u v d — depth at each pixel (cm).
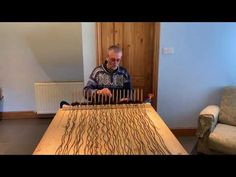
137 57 350
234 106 282
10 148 311
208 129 254
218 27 324
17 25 410
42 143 137
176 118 349
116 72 258
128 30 339
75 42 421
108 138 143
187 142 329
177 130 352
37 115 437
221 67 337
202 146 260
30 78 430
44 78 432
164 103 344
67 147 131
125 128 159
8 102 434
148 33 343
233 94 287
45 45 421
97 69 259
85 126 163
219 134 247
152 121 171
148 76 357
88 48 336
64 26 417
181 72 337
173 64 334
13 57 421
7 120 427
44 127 390
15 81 429
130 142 137
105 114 187
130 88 259
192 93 344
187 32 325
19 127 392
